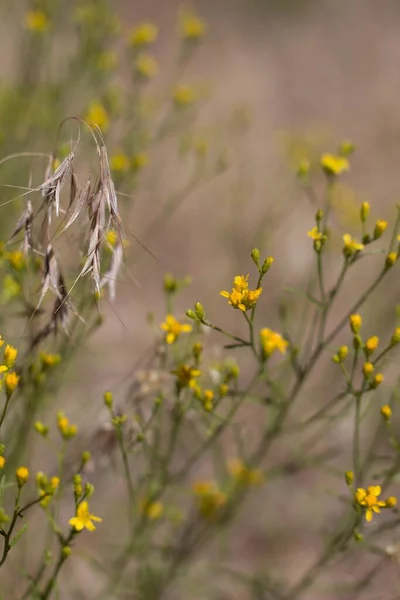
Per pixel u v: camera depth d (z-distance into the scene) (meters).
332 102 11.70
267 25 13.22
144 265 7.78
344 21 13.88
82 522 3.15
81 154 5.33
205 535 5.37
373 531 4.33
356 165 10.07
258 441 6.18
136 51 6.09
